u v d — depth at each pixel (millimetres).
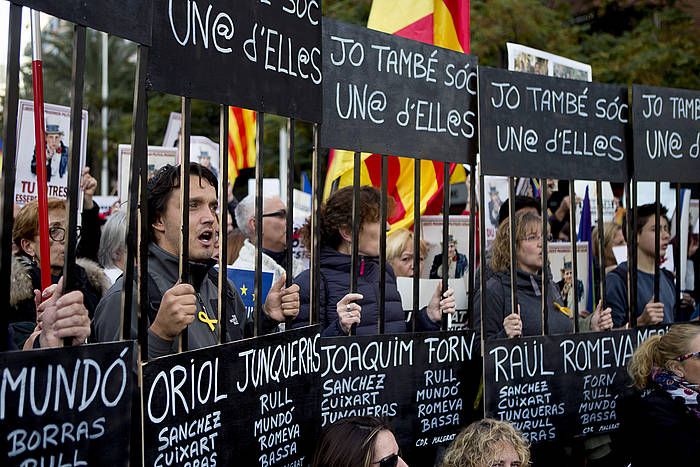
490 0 10438
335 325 3836
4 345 2004
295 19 3115
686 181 4949
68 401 2131
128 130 16312
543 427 4203
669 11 11266
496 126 4078
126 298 2350
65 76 19453
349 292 3912
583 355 4395
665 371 3861
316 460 2953
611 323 4574
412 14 4719
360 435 2902
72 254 2201
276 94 2998
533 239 4504
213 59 2670
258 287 2955
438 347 3824
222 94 2713
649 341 3963
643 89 4734
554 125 4344
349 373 3502
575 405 4348
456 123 3969
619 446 4168
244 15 2820
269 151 12664
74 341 2205
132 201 2359
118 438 2271
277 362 3025
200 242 2973
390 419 3637
